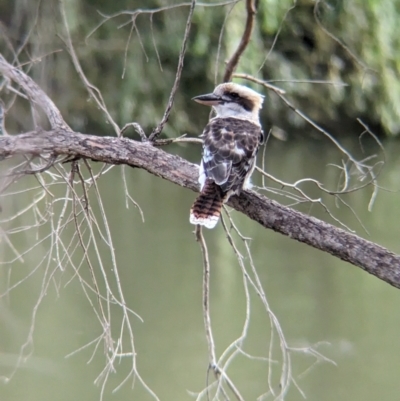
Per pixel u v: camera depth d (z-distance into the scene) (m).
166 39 19.53
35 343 12.12
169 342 12.33
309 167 20.06
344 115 22.77
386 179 19.42
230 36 17.67
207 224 7.02
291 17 20.83
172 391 11.21
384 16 21.33
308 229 6.82
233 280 14.34
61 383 11.45
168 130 20.11
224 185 7.22
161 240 15.70
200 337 12.51
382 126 22.83
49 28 8.65
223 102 8.58
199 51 19.36
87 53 18.75
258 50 18.81
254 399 11.16
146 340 12.39
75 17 17.73
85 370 11.73
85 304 13.21
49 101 7.41
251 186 7.76
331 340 12.45
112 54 19.55
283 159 21.19
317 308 13.28
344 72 21.89
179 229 16.19
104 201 17.39
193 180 7.36
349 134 22.94
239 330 12.70
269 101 21.92
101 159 7.17
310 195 17.75
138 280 14.14
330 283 14.26
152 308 13.24
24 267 12.95
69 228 14.09
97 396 11.24
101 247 15.08
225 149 7.48
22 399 11.02
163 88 20.17
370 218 16.81
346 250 6.61
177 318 12.95
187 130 20.61
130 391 11.23
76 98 18.55
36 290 13.05
